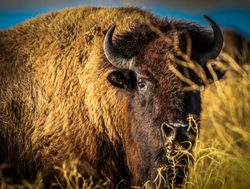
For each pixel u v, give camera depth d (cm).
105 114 2894
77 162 2923
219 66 2936
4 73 3083
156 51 2688
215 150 2852
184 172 2653
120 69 2780
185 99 2589
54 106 2984
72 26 3072
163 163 2636
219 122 3475
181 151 2556
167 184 2644
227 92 3591
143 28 2802
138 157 2769
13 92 3053
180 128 2556
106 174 2925
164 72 2638
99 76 2892
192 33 2806
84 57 2969
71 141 2941
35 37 3108
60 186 2892
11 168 3045
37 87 3031
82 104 2942
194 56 2734
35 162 3002
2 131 3044
